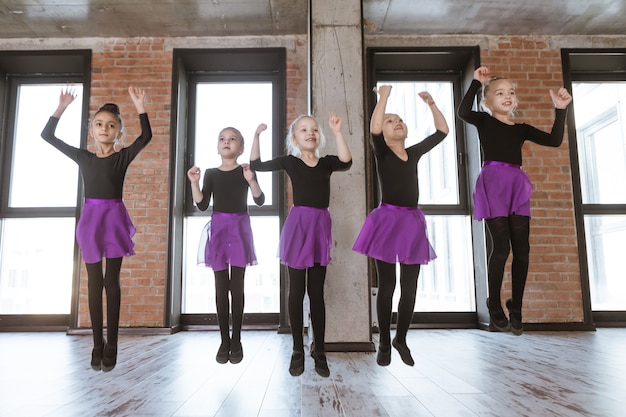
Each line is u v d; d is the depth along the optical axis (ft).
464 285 16.43
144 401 6.50
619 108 17.19
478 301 15.65
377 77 17.06
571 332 14.39
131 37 16.07
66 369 8.89
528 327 14.73
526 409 6.02
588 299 14.96
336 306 10.71
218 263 8.71
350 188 11.02
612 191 16.63
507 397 6.64
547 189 15.43
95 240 7.30
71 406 6.23
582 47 16.19
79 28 15.57
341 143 7.86
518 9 14.74
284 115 15.67
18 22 15.16
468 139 16.37
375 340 13.19
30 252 16.06
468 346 11.69
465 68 16.71
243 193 9.12
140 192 15.20
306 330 13.94
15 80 16.85
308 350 10.94
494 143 7.78
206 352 10.94
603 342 12.30
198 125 16.72
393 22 15.44
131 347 11.77
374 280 14.97
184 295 15.90
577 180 15.49
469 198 16.21
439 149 17.24
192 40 16.15
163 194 15.19
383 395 6.79
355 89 11.37
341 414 5.84
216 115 16.81
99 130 7.66
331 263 10.81
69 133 16.72
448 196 16.92
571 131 15.71
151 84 15.78
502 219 7.44
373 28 14.82
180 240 15.74
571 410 5.98
